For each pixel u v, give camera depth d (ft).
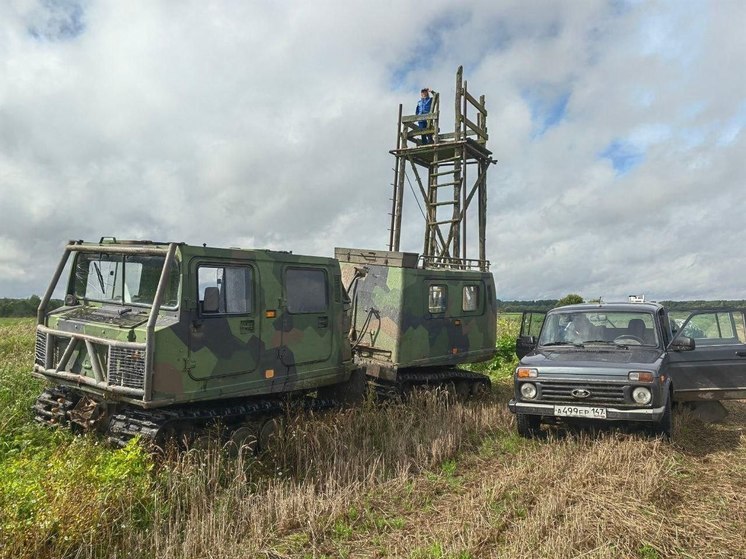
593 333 28.55
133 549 14.37
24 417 23.97
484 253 47.93
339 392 28.50
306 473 19.77
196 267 20.47
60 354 22.09
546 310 35.12
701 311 29.76
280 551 15.17
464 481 20.79
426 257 35.40
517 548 14.79
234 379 21.79
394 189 47.57
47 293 23.43
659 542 15.28
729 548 15.38
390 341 32.55
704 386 28.02
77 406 22.07
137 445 18.74
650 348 27.17
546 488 19.20
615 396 23.98
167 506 16.43
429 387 33.81
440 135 45.88
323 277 26.27
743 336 28.07
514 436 26.61
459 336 37.27
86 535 14.26
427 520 17.28
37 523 13.83
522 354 30.68
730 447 25.13
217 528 15.62
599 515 16.79
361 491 19.10
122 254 22.43
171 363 19.44
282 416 23.84
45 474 16.74
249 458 21.09
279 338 23.71
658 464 21.24
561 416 24.45
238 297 22.11
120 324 20.35
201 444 20.13
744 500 18.65
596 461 21.31
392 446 22.90
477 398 37.32
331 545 15.66
